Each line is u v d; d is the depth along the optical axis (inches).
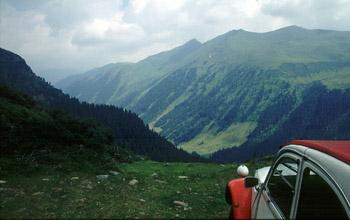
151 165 896.9
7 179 508.4
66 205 386.9
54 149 679.7
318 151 162.9
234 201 235.0
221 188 512.7
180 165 907.4
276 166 203.5
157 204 405.7
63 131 738.2
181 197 444.1
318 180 154.1
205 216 363.6
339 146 165.3
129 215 355.3
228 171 702.5
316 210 155.6
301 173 166.1
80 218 339.6
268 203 197.3
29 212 355.9
